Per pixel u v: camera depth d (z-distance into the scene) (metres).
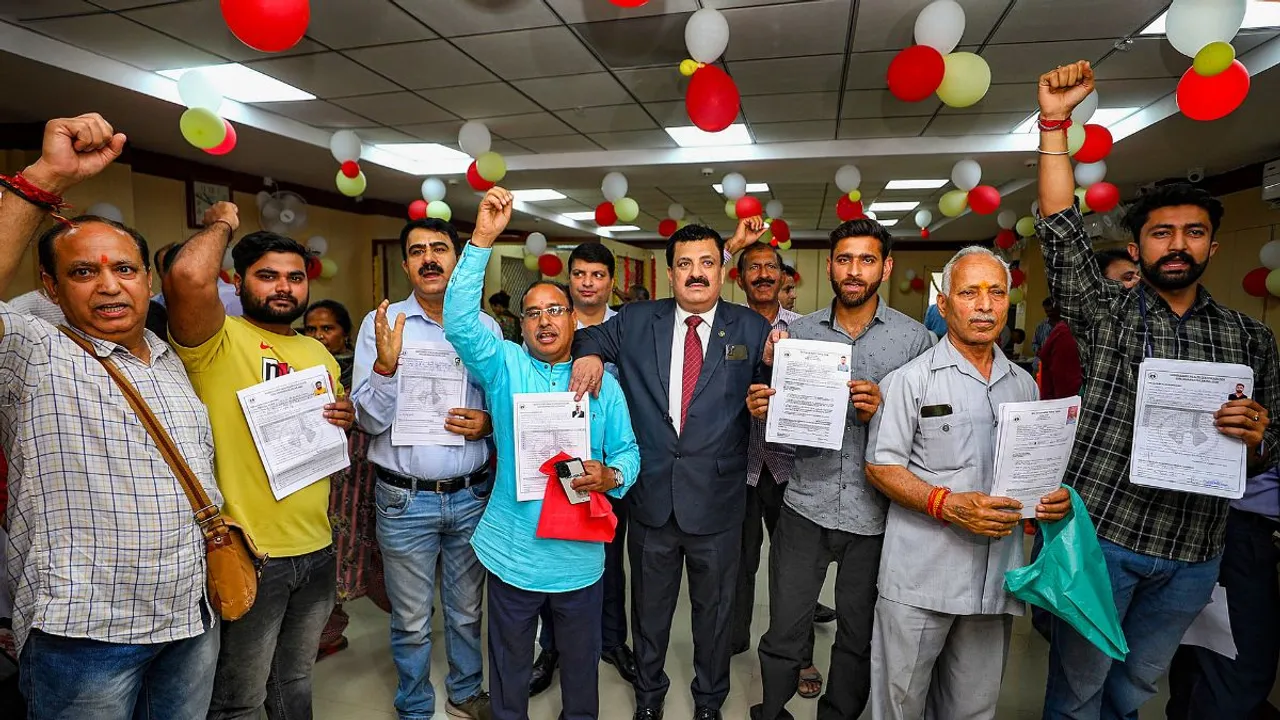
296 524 1.50
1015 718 2.03
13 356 1.02
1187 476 1.34
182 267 1.28
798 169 5.95
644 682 1.88
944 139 5.21
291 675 1.61
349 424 1.63
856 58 3.57
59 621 1.02
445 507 1.82
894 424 1.50
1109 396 1.49
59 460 1.05
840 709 1.78
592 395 1.64
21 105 3.87
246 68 3.72
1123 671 1.60
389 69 3.72
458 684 1.96
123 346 1.15
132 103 3.86
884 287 12.25
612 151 5.80
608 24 3.14
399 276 7.91
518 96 4.23
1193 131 4.32
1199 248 1.40
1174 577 1.48
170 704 1.22
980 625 1.53
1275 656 1.68
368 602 2.86
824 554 1.77
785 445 2.06
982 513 1.32
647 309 1.91
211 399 1.42
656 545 1.79
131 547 1.09
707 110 2.98
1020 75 3.77
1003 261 1.45
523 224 10.43
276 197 5.73
